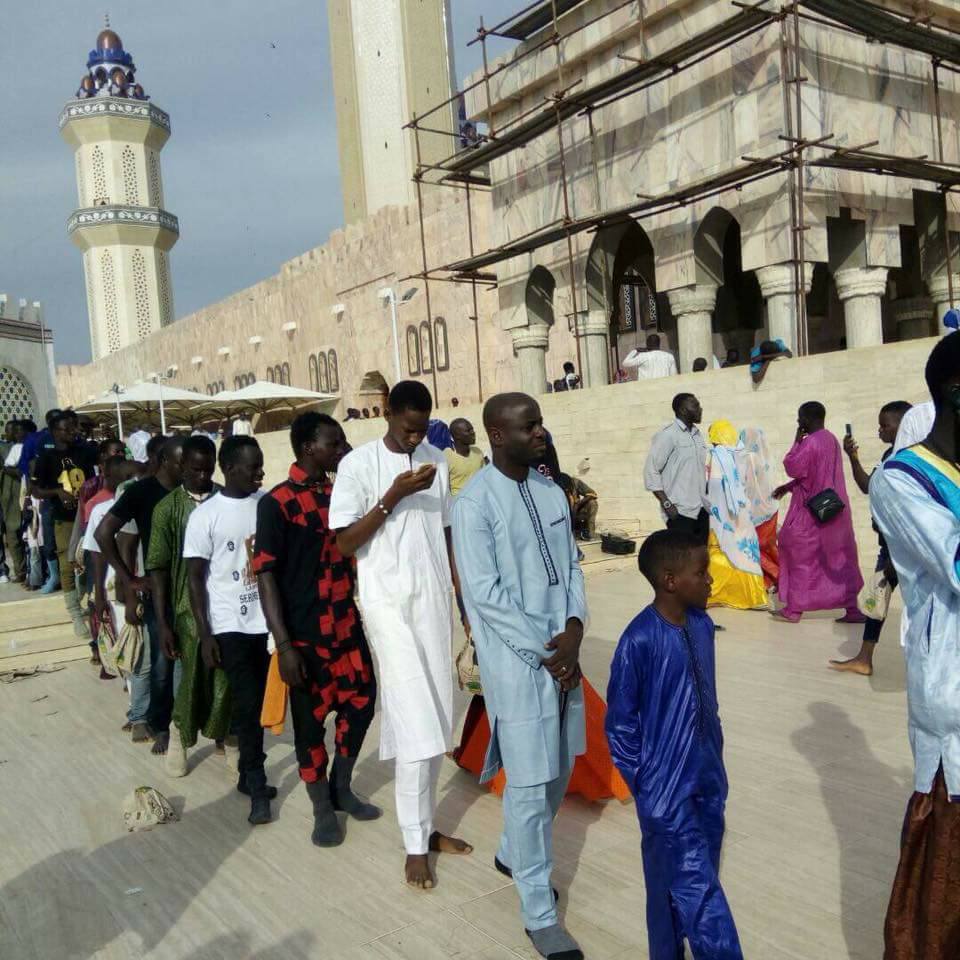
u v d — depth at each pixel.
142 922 3.27
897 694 5.24
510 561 2.97
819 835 3.54
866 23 11.53
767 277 12.27
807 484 7.10
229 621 4.23
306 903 3.32
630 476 12.27
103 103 64.38
